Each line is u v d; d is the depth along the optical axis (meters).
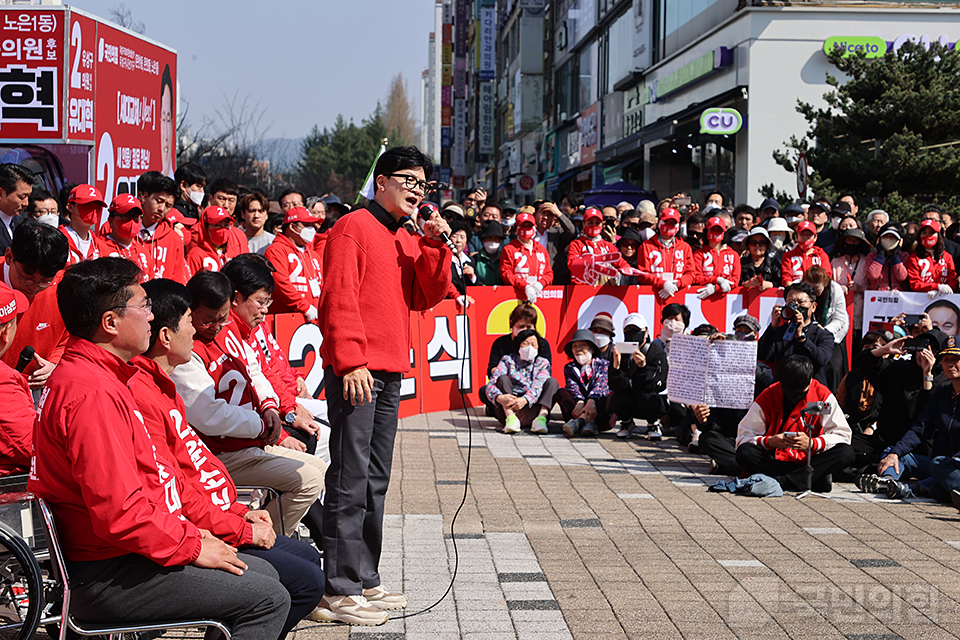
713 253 10.34
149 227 6.88
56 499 2.94
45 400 2.94
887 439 7.28
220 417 4.26
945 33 19.48
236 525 3.44
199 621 3.05
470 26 71.38
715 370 7.39
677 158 25.22
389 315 4.29
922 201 15.89
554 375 10.15
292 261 7.99
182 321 3.43
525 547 5.27
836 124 16.56
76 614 2.97
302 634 4.01
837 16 19.53
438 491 6.52
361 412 4.21
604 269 10.15
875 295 9.91
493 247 10.67
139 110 9.73
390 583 4.66
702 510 6.14
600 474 7.16
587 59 35.16
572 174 36.78
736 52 20.30
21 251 4.33
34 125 8.10
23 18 8.02
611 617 4.21
